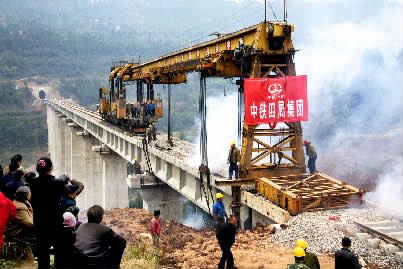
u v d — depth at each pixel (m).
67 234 7.01
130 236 17.02
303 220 12.84
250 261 10.66
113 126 44.31
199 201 21.28
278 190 14.25
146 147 29.55
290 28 16.03
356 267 7.64
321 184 15.26
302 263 7.60
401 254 10.09
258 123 15.99
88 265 6.64
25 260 9.38
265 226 14.84
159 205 35.09
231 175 16.48
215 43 19.42
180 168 23.45
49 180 8.05
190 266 10.53
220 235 9.77
